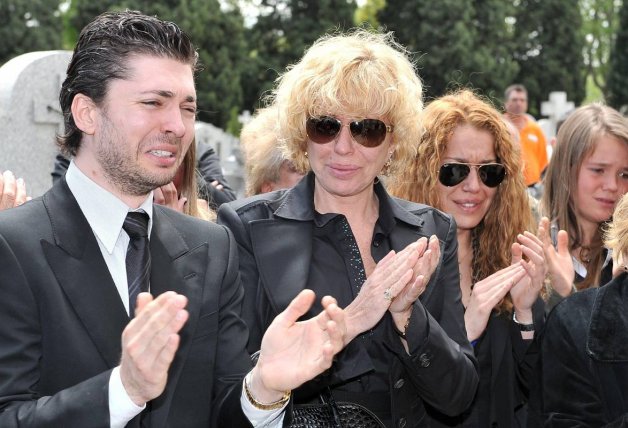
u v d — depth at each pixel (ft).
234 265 8.66
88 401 6.98
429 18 112.16
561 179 14.25
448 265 10.27
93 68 7.73
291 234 9.77
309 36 110.63
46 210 7.84
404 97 9.76
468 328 11.63
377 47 9.87
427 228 10.30
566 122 14.40
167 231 8.33
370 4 120.88
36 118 20.31
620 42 127.44
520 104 47.75
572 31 127.54
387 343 9.38
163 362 6.76
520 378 12.28
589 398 10.16
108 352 7.55
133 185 7.85
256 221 9.80
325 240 9.92
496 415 11.94
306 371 7.75
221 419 8.16
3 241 7.48
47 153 20.72
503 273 11.91
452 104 12.76
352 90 9.46
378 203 10.28
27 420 7.02
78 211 7.85
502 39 117.70
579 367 10.25
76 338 7.50
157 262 8.09
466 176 12.44
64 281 7.57
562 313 10.54
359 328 8.64
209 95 100.68
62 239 7.68
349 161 9.65
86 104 7.82
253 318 9.43
